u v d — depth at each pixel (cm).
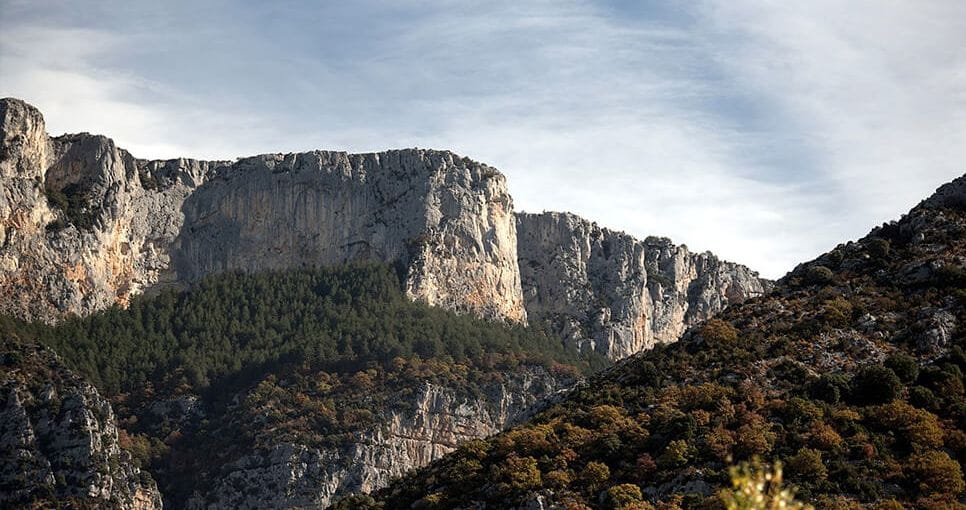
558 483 14388
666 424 14812
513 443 15450
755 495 7319
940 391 14562
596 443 14938
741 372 15600
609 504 13812
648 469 14225
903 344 15450
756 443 13962
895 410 14138
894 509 12738
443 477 15550
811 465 13462
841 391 14788
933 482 13175
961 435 13788
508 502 14350
